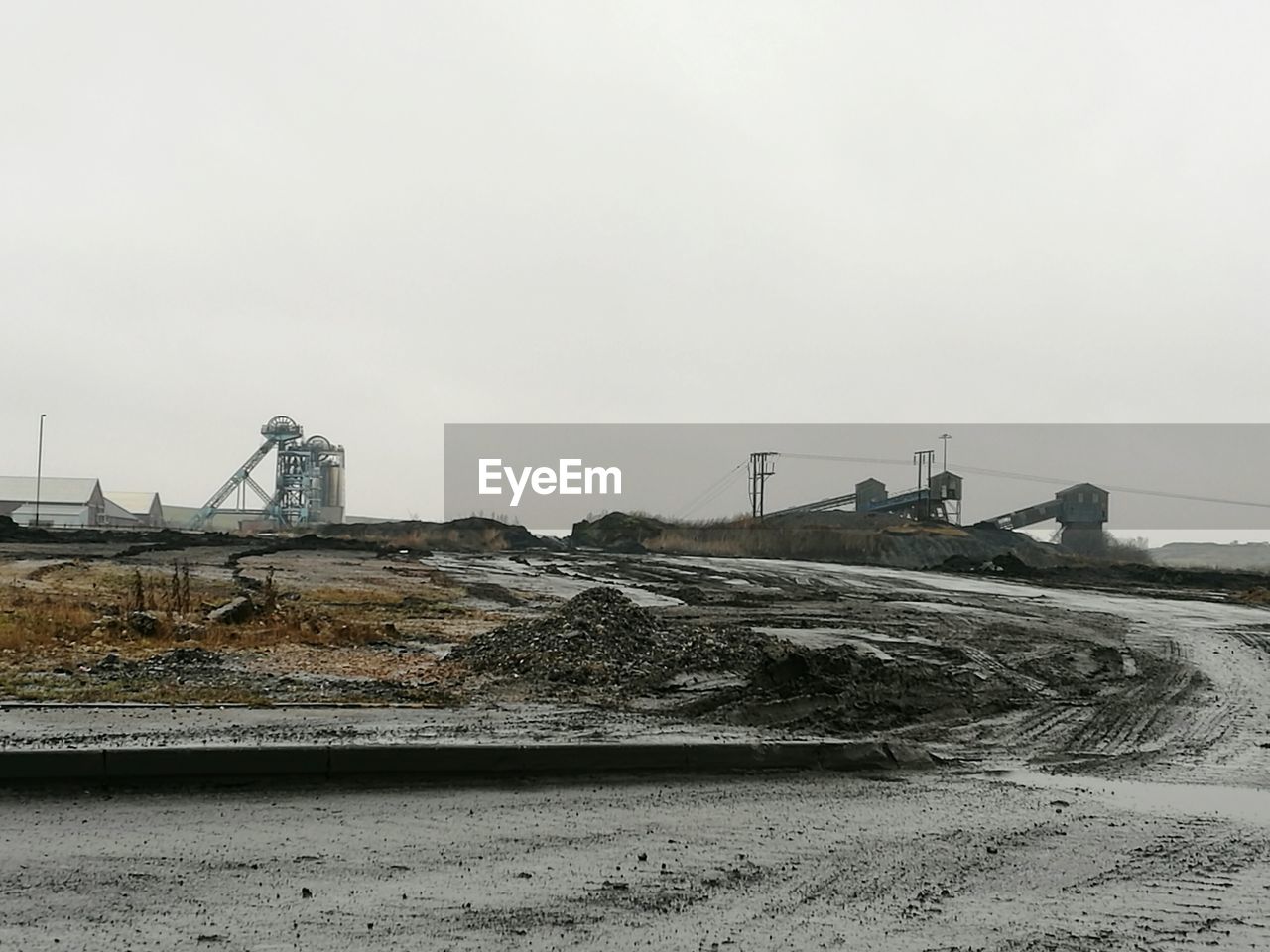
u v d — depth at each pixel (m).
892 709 13.82
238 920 5.49
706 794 8.95
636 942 5.30
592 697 13.29
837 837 7.57
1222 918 5.88
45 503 95.94
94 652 15.23
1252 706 15.51
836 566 60.59
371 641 18.34
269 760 8.83
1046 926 5.69
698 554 74.62
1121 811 8.72
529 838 7.32
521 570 48.06
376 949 5.12
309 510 102.81
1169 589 45.19
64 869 6.34
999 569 55.62
